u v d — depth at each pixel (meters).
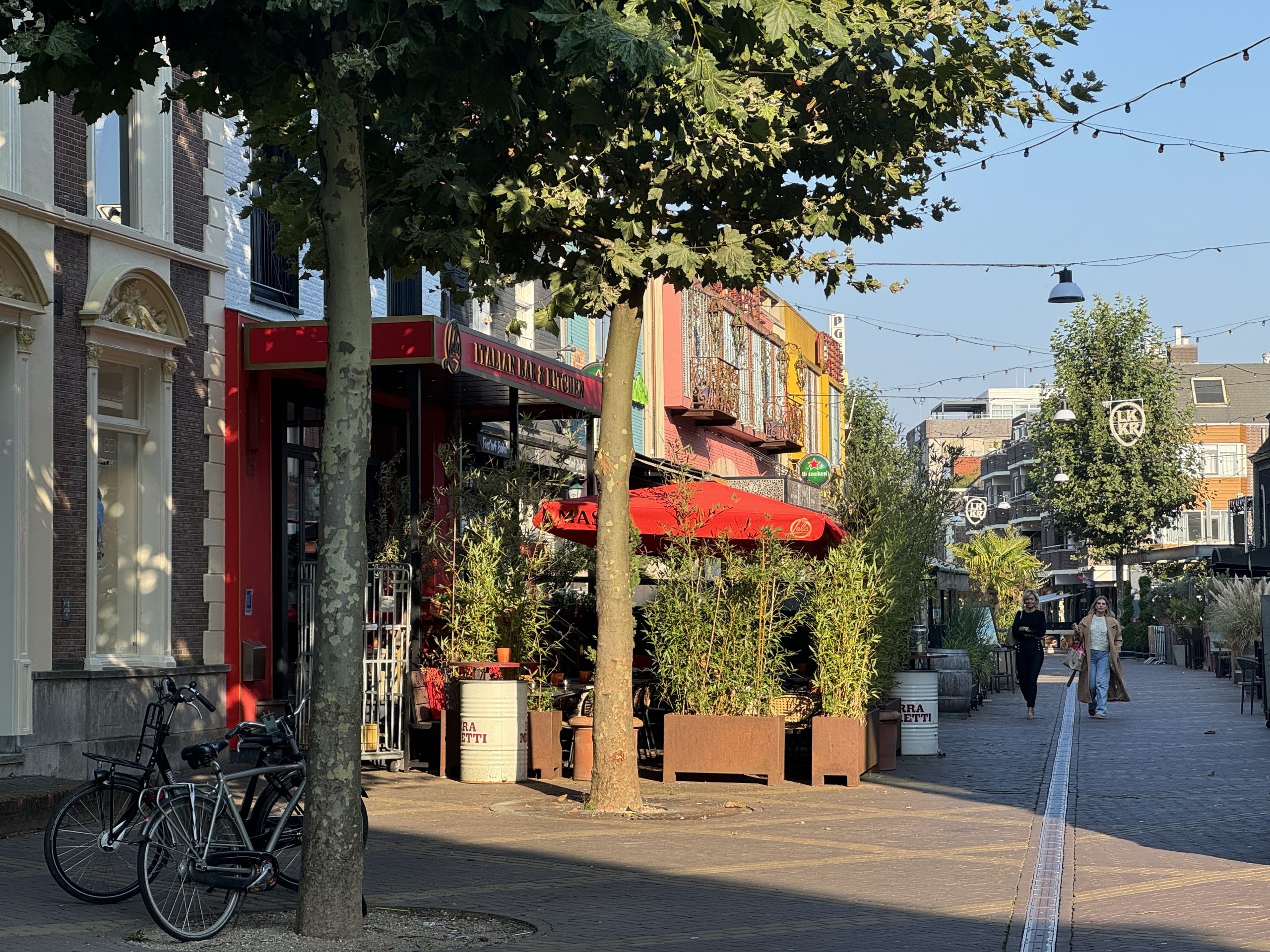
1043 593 74.06
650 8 7.26
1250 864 10.24
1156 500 59.34
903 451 23.91
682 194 11.48
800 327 45.91
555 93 8.06
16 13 7.79
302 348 16.73
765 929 8.16
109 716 14.47
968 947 7.71
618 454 12.79
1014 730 21.48
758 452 41.00
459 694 15.28
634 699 16.28
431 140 10.36
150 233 15.59
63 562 14.09
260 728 8.84
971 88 10.64
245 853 7.96
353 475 7.81
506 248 11.98
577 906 8.75
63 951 7.46
